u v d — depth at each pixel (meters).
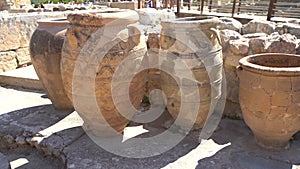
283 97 2.50
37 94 4.47
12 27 5.43
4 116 3.58
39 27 3.56
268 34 3.89
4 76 4.93
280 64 2.96
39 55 3.39
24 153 3.04
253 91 2.63
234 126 3.32
